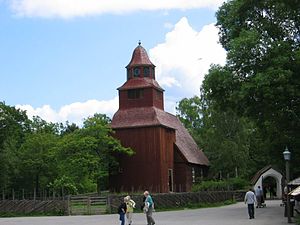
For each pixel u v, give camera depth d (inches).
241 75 1695.4
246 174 3366.1
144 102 2878.9
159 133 2785.4
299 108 1612.9
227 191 2628.0
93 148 2711.6
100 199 2034.9
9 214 2047.2
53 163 3144.7
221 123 3432.6
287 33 1771.7
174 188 2930.6
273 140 1955.0
